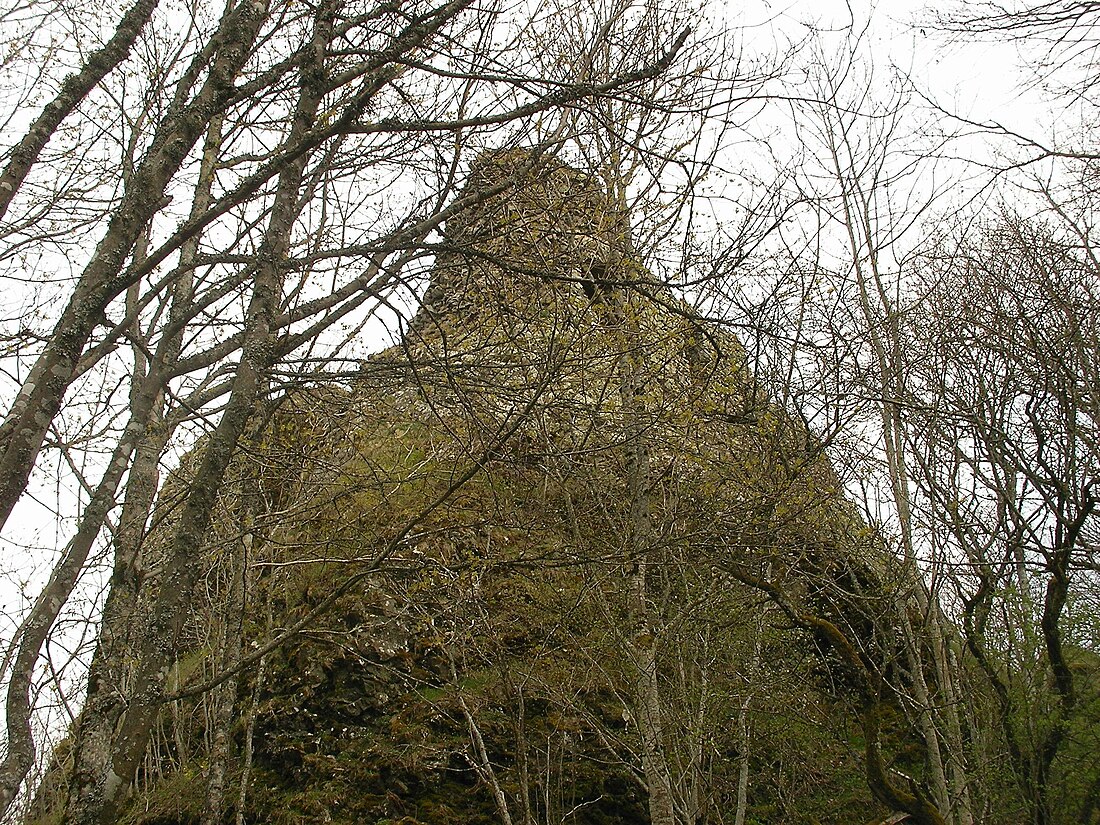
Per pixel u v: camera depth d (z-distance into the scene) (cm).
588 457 802
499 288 688
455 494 880
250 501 837
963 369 1039
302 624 512
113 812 370
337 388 779
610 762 977
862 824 1043
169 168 480
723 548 805
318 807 1020
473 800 1052
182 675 1304
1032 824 894
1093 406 960
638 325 771
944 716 935
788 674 1032
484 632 964
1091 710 893
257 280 497
